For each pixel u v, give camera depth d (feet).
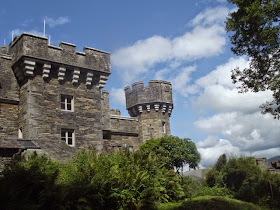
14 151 46.96
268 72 47.03
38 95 58.90
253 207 46.19
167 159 75.66
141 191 42.19
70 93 64.03
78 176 37.32
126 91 106.83
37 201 32.07
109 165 41.19
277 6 42.55
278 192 70.69
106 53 71.31
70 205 32.89
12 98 59.93
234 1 47.19
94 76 69.05
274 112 46.16
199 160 83.87
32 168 34.65
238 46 49.11
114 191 38.24
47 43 61.31
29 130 55.88
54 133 59.16
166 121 101.04
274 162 102.68
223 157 93.71
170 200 50.67
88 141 63.98
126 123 91.35
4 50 66.64
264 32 44.04
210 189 73.10
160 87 101.50
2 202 29.63
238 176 82.89
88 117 65.57
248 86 48.37
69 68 63.93
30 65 58.39
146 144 81.35
